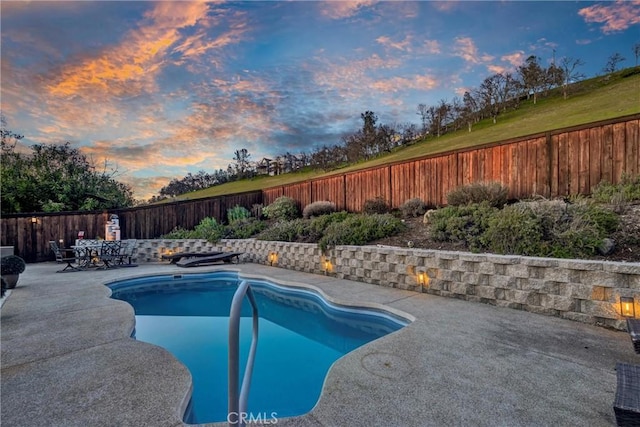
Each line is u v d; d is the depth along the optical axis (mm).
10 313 5297
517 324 4402
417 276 6543
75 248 10422
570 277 4547
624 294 4066
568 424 2254
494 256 5387
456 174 9289
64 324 4711
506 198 7805
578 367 3119
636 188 6094
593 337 3883
